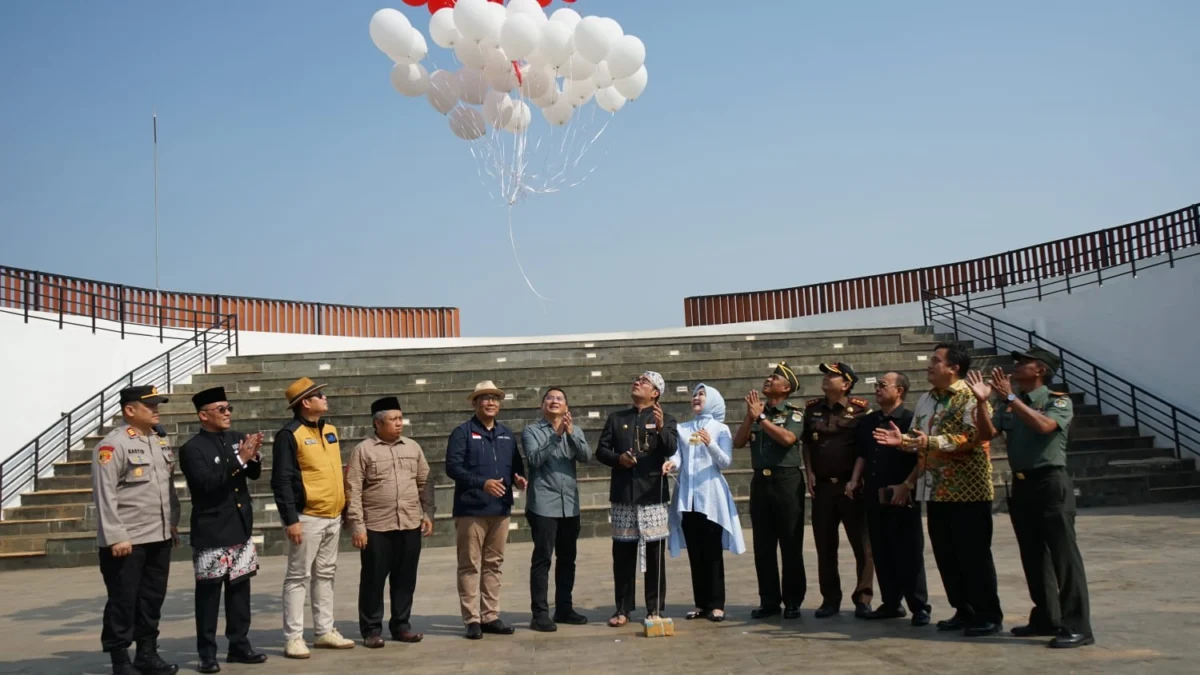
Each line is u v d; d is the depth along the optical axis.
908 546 7.02
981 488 6.49
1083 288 18.88
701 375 18.69
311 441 7.02
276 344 23.20
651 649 6.51
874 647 6.28
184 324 21.89
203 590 6.54
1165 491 14.30
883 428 7.25
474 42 10.32
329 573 7.12
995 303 21.23
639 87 11.43
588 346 20.36
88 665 6.89
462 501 7.25
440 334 26.62
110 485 6.29
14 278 16.66
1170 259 16.73
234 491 6.73
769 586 7.57
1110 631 6.32
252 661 6.66
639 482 7.27
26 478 15.17
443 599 9.18
